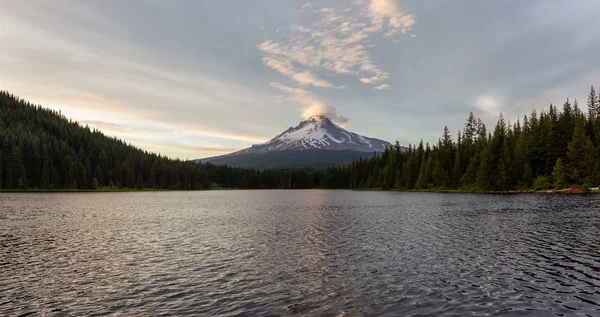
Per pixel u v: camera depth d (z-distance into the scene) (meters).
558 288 18.05
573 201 67.75
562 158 108.56
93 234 37.88
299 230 39.94
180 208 76.31
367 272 21.69
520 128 146.50
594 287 18.11
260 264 24.11
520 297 16.86
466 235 34.16
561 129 114.00
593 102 128.38
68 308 16.31
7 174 154.12
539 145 118.50
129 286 19.47
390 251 27.59
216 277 21.06
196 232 39.22
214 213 63.53
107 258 26.25
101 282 20.27
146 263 24.66
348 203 87.69
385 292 17.92
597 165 96.62
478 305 15.92
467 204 70.69
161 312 15.68
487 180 120.25
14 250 29.20
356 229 39.88
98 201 99.56
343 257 25.81
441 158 153.75
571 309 15.30
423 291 17.97
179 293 18.25
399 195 125.44
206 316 15.14
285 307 16.05
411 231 37.56
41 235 36.97
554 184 102.62
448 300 16.62
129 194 164.75
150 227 43.62
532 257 24.64
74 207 75.00
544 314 14.80
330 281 19.95
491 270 21.59
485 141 145.50
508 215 49.00
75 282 20.30
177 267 23.50
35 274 21.97
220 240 33.72
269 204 89.62
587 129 115.75
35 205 79.06
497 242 30.20
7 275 21.73
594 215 46.22
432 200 87.69
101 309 16.14
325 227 42.12
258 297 17.45
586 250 26.55
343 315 14.99
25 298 17.67
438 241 31.38
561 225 38.50
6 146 161.12
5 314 15.58
